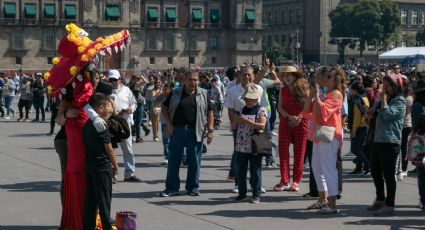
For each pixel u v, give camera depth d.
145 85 29.48
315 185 14.42
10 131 30.88
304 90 15.00
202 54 111.06
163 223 12.09
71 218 10.73
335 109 12.80
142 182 16.52
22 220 12.32
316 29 136.62
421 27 141.25
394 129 12.72
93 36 101.81
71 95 10.82
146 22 106.25
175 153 14.61
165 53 107.94
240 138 13.91
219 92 28.69
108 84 11.35
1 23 97.44
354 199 14.49
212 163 20.02
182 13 109.81
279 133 15.43
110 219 10.90
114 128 10.54
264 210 13.26
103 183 10.18
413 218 12.67
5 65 97.94
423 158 12.93
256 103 13.76
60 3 100.38
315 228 11.76
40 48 99.75
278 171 18.47
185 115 14.52
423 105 15.12
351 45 122.25
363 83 18.06
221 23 112.50
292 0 143.88
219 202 14.06
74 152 10.67
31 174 17.56
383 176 13.15
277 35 149.25
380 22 121.19
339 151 13.99
